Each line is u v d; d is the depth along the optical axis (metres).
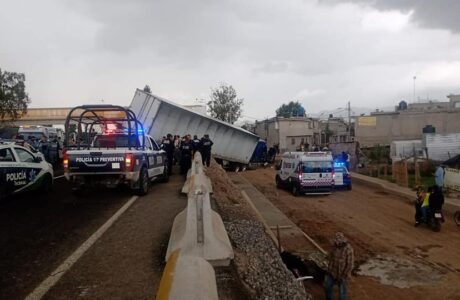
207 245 5.81
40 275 5.81
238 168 36.44
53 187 14.19
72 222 8.88
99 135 12.77
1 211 10.02
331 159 26.31
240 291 5.40
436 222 18.14
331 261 10.73
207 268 2.71
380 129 51.84
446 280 12.75
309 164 26.05
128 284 5.50
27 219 9.16
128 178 11.49
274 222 17.11
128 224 8.69
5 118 60.97
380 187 30.19
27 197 12.08
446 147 39.72
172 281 2.47
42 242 7.38
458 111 49.81
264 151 40.81
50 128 33.78
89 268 6.08
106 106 12.02
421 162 35.41
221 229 6.64
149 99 27.70
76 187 12.06
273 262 7.62
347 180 29.09
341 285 10.59
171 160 18.72
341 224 19.42
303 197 26.42
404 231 18.27
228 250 5.96
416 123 50.78
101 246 7.13
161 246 7.13
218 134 31.73
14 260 6.42
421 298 11.55
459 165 35.44
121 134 12.77
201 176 8.56
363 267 13.94
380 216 21.09
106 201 11.43
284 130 62.50
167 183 15.62
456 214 19.09
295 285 6.87
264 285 6.03
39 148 22.91
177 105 28.81
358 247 15.98
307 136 63.22
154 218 9.25
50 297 5.11
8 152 11.48
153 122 27.80
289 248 14.06
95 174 11.44
